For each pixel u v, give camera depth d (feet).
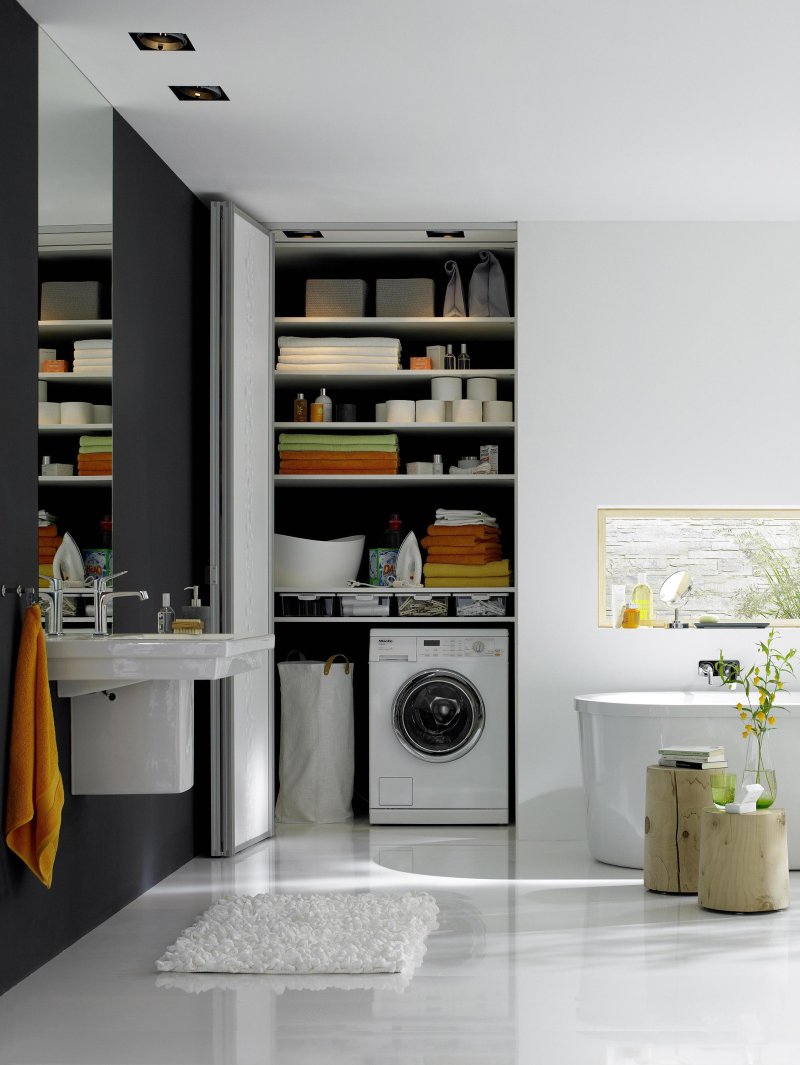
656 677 19.36
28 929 11.84
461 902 15.01
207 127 15.37
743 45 13.09
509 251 21.09
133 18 12.21
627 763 17.03
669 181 17.61
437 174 17.31
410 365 21.02
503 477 20.30
